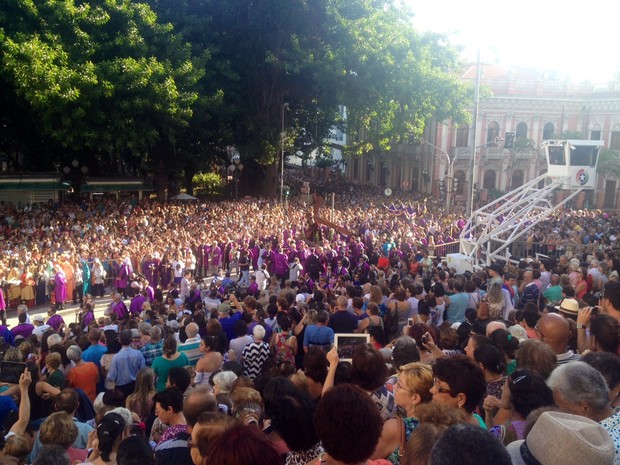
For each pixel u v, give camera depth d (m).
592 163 20.95
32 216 33.72
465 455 2.76
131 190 46.34
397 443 4.36
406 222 36.59
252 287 19.38
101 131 34.06
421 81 41.72
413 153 68.00
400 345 6.57
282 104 47.16
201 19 41.41
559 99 59.91
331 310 12.89
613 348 5.90
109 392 7.89
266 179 51.50
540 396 4.62
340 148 51.84
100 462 5.54
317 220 27.05
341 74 39.66
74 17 32.62
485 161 61.22
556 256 25.22
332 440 3.30
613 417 4.00
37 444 6.42
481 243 22.14
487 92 46.16
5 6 31.91
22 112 39.38
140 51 34.91
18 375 8.23
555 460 3.02
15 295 22.19
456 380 4.52
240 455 2.88
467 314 10.71
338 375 6.42
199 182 64.38
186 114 35.94
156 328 10.38
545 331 6.43
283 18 42.56
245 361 9.05
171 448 5.13
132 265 25.28
